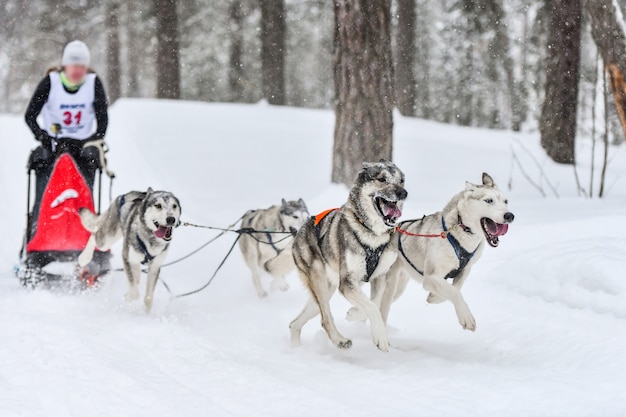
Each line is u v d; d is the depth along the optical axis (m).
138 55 30.25
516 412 3.46
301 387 3.86
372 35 9.19
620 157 14.49
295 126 15.70
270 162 12.77
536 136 16.09
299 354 4.91
